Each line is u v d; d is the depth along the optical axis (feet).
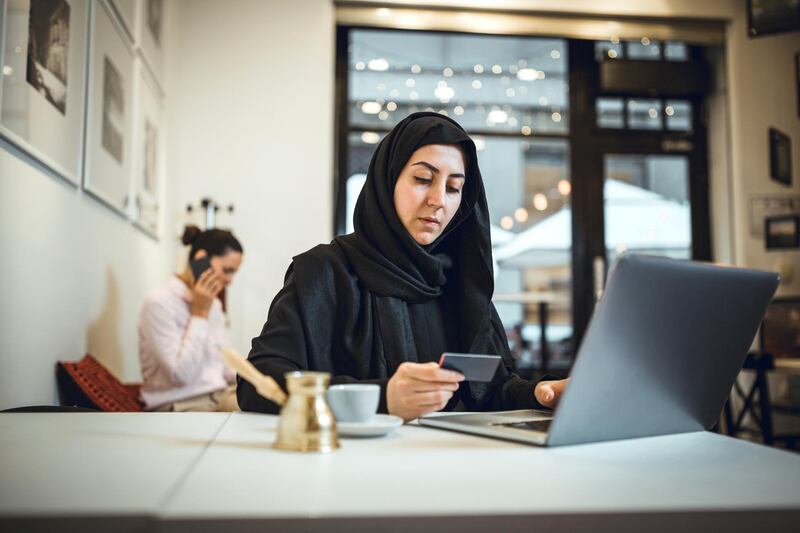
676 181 16.25
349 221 15.21
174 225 13.21
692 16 15.33
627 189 16.14
